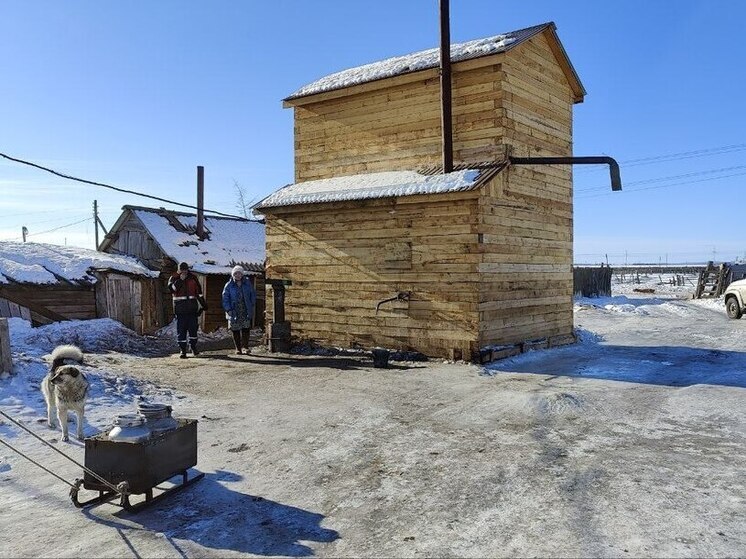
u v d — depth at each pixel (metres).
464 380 9.48
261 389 9.06
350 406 7.83
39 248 21.89
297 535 4.10
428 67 12.53
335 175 14.30
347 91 13.81
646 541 3.81
